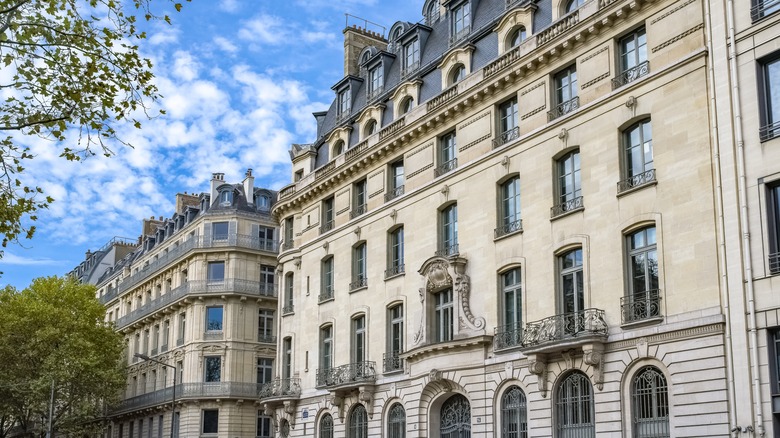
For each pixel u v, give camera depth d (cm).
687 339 2591
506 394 3262
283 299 4909
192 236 6631
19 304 6331
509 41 3519
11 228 1941
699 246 2616
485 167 3516
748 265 2447
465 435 3472
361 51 5025
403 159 4050
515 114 3453
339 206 4491
